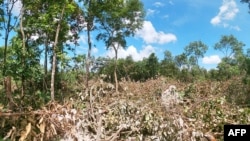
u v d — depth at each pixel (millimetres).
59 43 14906
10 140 4934
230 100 12945
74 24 16484
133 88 14750
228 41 51906
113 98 7754
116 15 21047
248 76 16219
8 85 6355
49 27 12844
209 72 45844
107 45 23609
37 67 11961
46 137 4926
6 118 5195
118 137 5707
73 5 14078
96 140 5074
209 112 7336
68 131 4836
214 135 6414
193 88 12844
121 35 23766
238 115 7680
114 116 6543
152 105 7059
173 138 5402
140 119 6148
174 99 5809
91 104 6227
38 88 12984
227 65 37844
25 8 12547
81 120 5430
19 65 11312
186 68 48969
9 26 12148
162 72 44812
